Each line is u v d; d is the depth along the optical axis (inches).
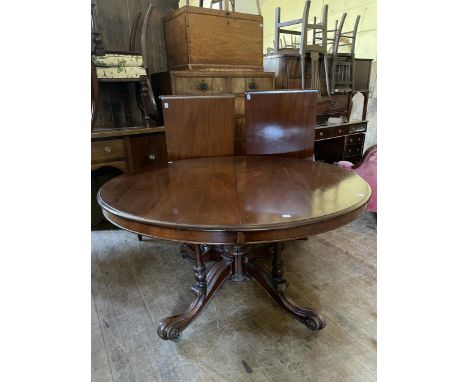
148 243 84.8
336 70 123.3
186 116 71.4
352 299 58.8
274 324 53.3
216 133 74.4
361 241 81.9
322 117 123.5
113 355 47.7
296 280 65.1
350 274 67.0
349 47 145.0
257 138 76.5
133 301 60.6
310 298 59.3
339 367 44.5
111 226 96.7
